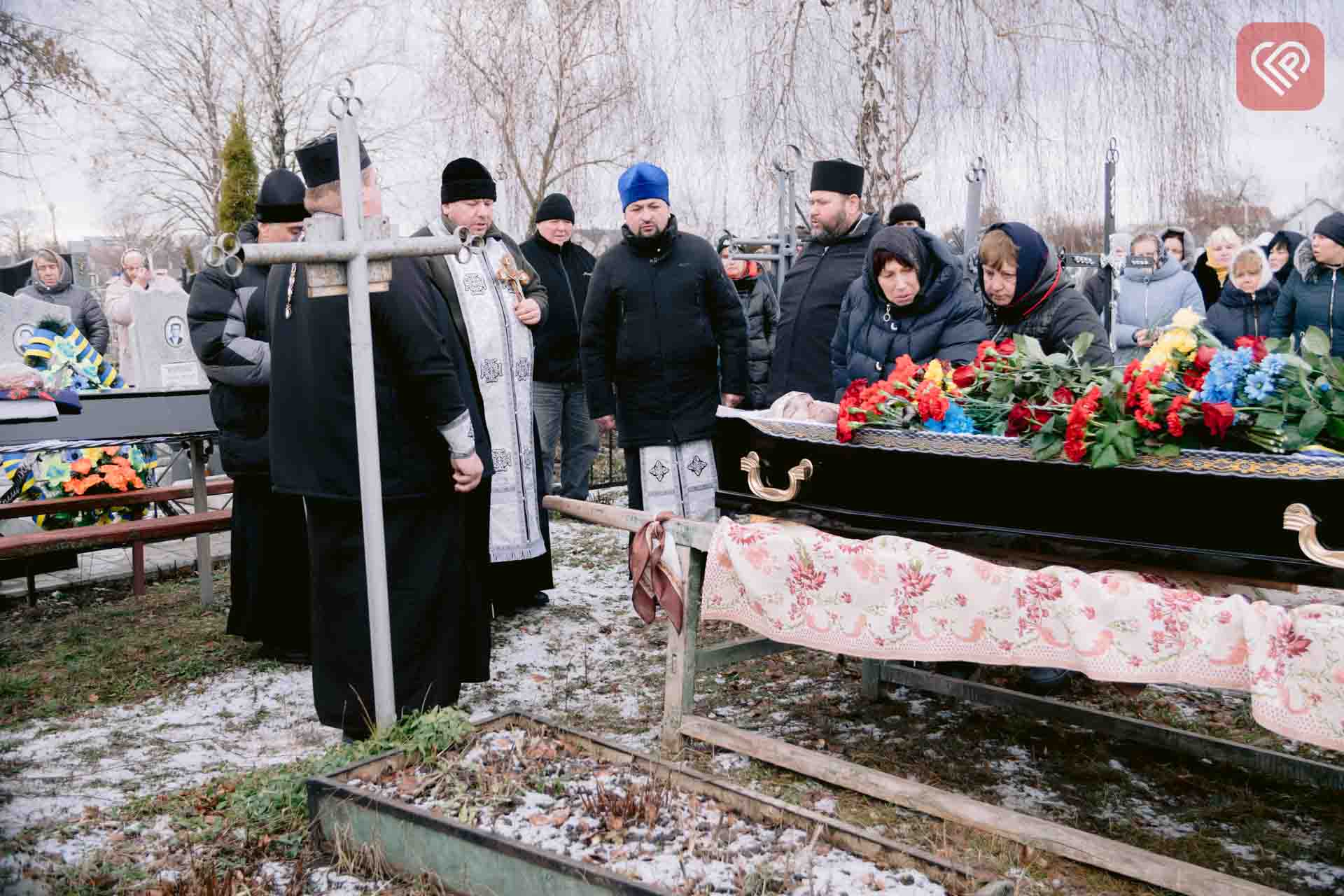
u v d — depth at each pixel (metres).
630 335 5.24
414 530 3.66
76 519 6.68
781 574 3.33
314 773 3.24
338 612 3.63
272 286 3.78
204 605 5.91
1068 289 3.95
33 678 4.66
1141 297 7.25
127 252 12.04
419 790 3.08
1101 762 3.64
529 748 3.36
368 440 3.39
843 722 4.02
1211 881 2.59
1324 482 2.58
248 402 4.72
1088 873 2.85
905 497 3.30
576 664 4.71
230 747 3.85
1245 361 2.76
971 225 6.51
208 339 4.56
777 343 5.87
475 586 3.88
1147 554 2.86
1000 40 9.22
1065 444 2.95
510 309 5.02
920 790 3.12
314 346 3.56
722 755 3.63
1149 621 2.72
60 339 6.96
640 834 2.82
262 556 4.80
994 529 3.13
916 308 4.09
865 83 9.02
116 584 6.43
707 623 5.33
